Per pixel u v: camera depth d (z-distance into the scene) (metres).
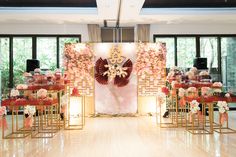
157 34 10.52
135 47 9.34
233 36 10.62
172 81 7.73
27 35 10.28
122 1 7.36
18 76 10.43
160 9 8.98
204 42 10.70
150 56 9.30
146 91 9.30
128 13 8.67
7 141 5.86
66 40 10.48
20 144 5.60
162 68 9.31
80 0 8.62
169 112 8.82
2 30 10.20
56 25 10.35
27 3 8.74
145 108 9.30
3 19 9.49
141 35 10.46
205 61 9.62
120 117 8.98
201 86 7.23
